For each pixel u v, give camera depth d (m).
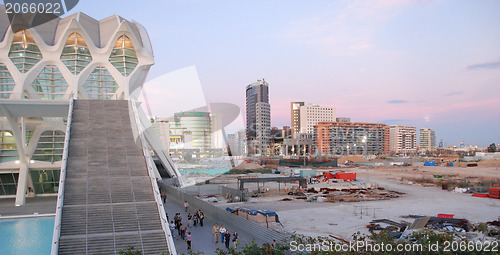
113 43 62.38
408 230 28.38
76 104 43.72
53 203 48.66
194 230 31.33
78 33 60.59
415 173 95.62
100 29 67.81
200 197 54.47
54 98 58.06
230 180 82.38
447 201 48.56
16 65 56.31
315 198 51.12
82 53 61.34
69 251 23.09
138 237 25.11
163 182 60.47
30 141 53.97
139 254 18.84
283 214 40.06
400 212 40.47
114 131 39.16
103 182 31.05
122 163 34.16
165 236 25.53
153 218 27.47
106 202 28.67
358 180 80.06
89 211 27.23
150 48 68.50
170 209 41.50
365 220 36.22
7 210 44.00
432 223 31.12
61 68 59.31
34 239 31.20
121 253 19.19
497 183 64.19
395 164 130.12
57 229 24.41
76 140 36.69
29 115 48.06
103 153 35.19
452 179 74.31
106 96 61.44
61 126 56.81
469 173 92.56
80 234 24.80
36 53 58.34
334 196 52.66
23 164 51.53
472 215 38.41
